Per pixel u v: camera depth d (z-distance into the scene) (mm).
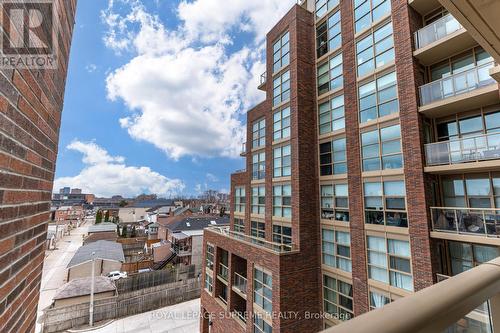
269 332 10508
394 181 8523
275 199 13250
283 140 12977
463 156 7113
